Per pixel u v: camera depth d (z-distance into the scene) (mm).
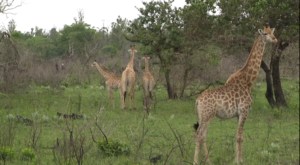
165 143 12352
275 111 18422
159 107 21328
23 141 12016
